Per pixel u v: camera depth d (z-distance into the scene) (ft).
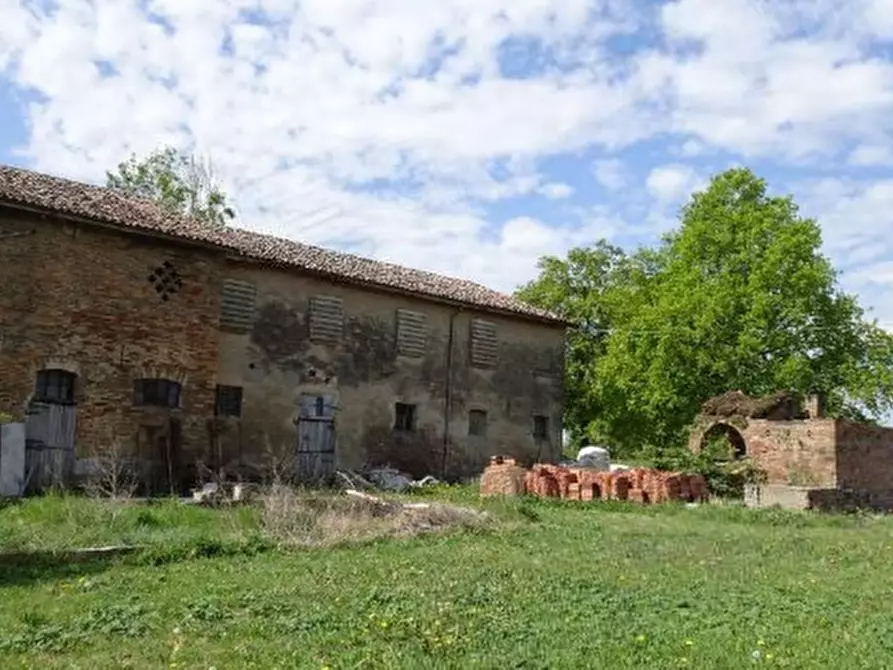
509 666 22.91
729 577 37.52
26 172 72.79
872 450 95.61
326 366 83.87
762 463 97.14
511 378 99.40
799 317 117.70
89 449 65.77
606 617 28.86
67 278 65.57
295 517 49.08
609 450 138.51
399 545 45.75
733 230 125.39
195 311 71.77
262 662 23.70
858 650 24.76
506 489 79.92
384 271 93.71
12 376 62.69
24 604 30.89
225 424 76.43
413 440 89.81
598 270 153.48
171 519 48.85
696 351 120.57
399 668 22.75
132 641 26.27
